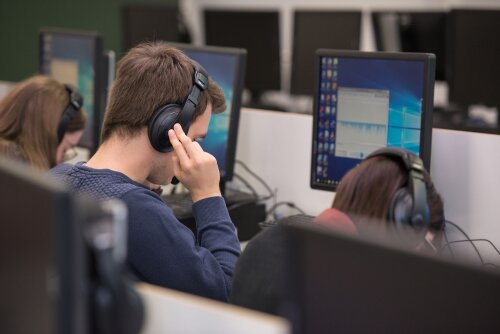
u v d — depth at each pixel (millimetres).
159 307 1199
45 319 1063
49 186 1030
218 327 1146
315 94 2518
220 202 1993
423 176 1516
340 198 1513
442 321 1061
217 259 1924
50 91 2602
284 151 2807
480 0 6375
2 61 6535
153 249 1813
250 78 5754
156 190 2107
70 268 1022
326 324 1141
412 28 5188
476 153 2305
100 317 1121
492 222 2289
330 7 7246
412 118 2314
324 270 1134
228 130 2725
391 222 1472
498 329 1022
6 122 2566
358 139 2451
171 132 1896
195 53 2828
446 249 2209
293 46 5336
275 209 2838
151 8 5082
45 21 6777
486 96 4477
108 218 1088
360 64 2406
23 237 1095
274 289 1618
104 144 1941
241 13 5707
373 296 1103
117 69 1961
